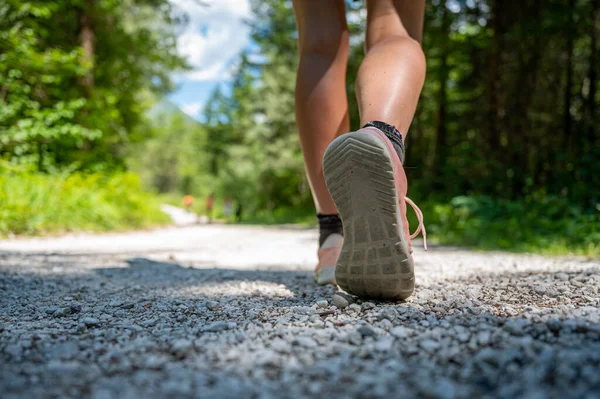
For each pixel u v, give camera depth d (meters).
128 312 1.50
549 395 0.69
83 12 10.30
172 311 1.50
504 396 0.69
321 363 0.87
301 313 1.35
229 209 21.62
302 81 1.82
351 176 1.30
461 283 1.98
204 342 1.04
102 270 2.94
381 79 1.46
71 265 3.22
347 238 1.38
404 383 0.77
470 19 9.82
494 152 8.28
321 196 1.93
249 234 8.97
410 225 7.44
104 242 5.96
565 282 1.77
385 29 1.62
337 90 1.82
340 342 1.01
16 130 7.80
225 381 0.79
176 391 0.74
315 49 1.83
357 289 1.44
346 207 1.34
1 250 4.27
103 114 9.96
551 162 7.77
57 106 8.21
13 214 6.11
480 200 6.16
